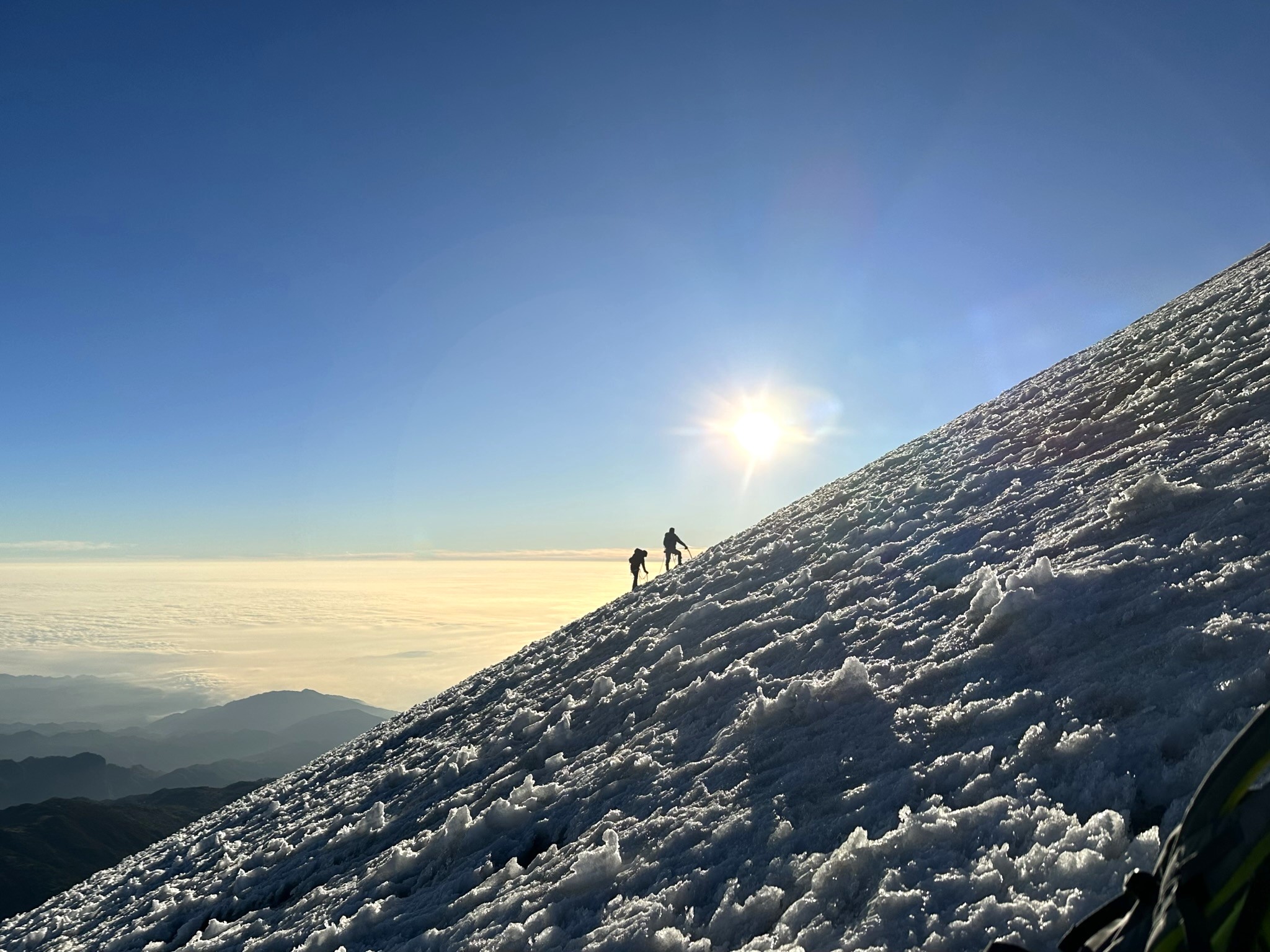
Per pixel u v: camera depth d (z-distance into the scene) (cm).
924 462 2467
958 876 429
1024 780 500
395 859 1199
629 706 1441
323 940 1010
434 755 1983
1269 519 749
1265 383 1298
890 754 677
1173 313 2642
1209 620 588
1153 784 429
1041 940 345
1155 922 129
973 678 741
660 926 586
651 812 859
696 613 1881
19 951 2062
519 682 2414
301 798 2372
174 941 1527
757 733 915
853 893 476
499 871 957
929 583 1227
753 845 643
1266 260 2617
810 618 1377
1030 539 1159
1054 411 2128
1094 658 641
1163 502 951
